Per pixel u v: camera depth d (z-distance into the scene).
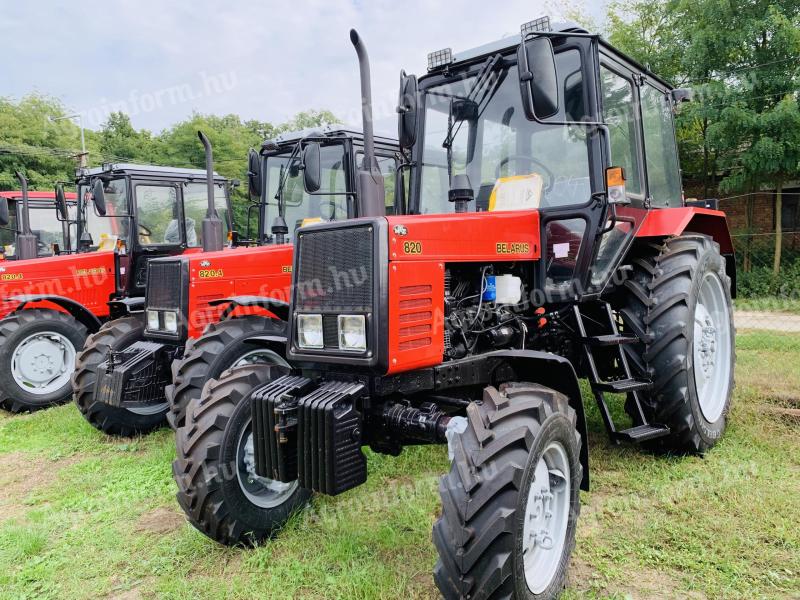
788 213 11.93
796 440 3.74
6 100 22.92
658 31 12.75
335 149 5.81
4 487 3.89
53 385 6.01
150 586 2.58
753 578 2.36
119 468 4.09
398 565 2.56
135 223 6.50
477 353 3.01
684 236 3.98
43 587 2.62
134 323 4.96
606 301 3.69
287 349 2.65
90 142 23.39
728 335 4.14
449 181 3.58
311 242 2.58
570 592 2.35
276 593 2.42
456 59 3.54
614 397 4.72
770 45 10.48
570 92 3.25
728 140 10.63
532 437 2.13
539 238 3.28
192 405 2.90
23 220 6.88
